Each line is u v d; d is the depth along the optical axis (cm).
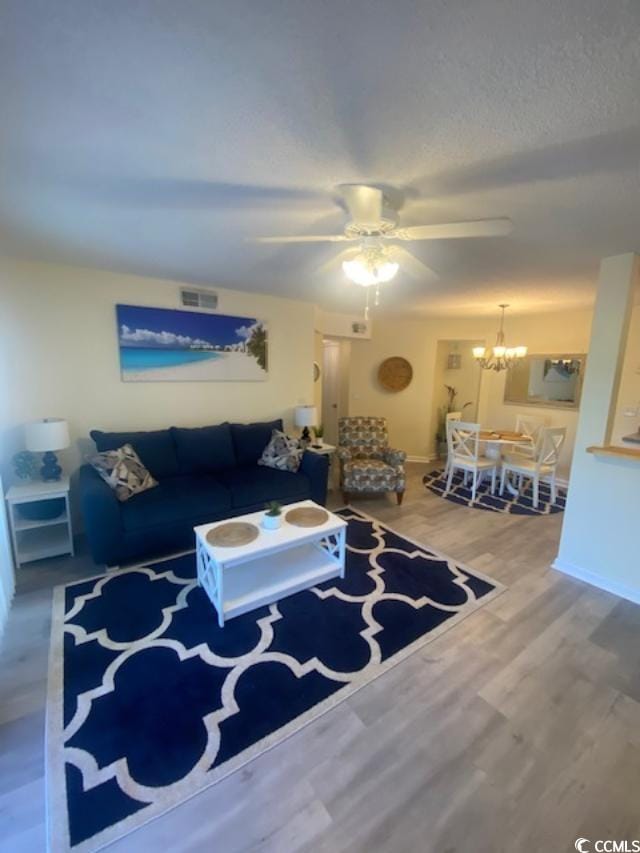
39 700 173
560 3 80
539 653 208
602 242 228
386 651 206
